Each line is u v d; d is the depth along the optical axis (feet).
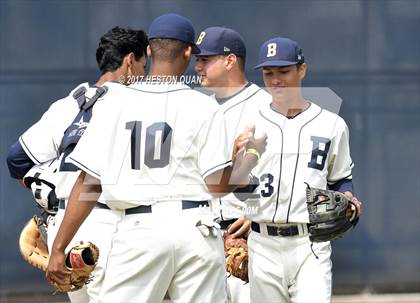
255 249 71.61
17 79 110.11
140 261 58.59
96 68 110.32
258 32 110.73
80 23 110.32
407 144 113.50
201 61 75.20
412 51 113.19
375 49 112.88
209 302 58.90
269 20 111.04
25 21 110.11
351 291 113.80
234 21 110.83
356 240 113.70
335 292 113.70
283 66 70.90
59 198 68.33
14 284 110.63
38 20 110.22
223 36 74.49
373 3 112.57
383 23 112.88
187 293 58.90
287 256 70.44
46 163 72.59
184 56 61.36
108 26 110.42
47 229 72.69
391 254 113.60
